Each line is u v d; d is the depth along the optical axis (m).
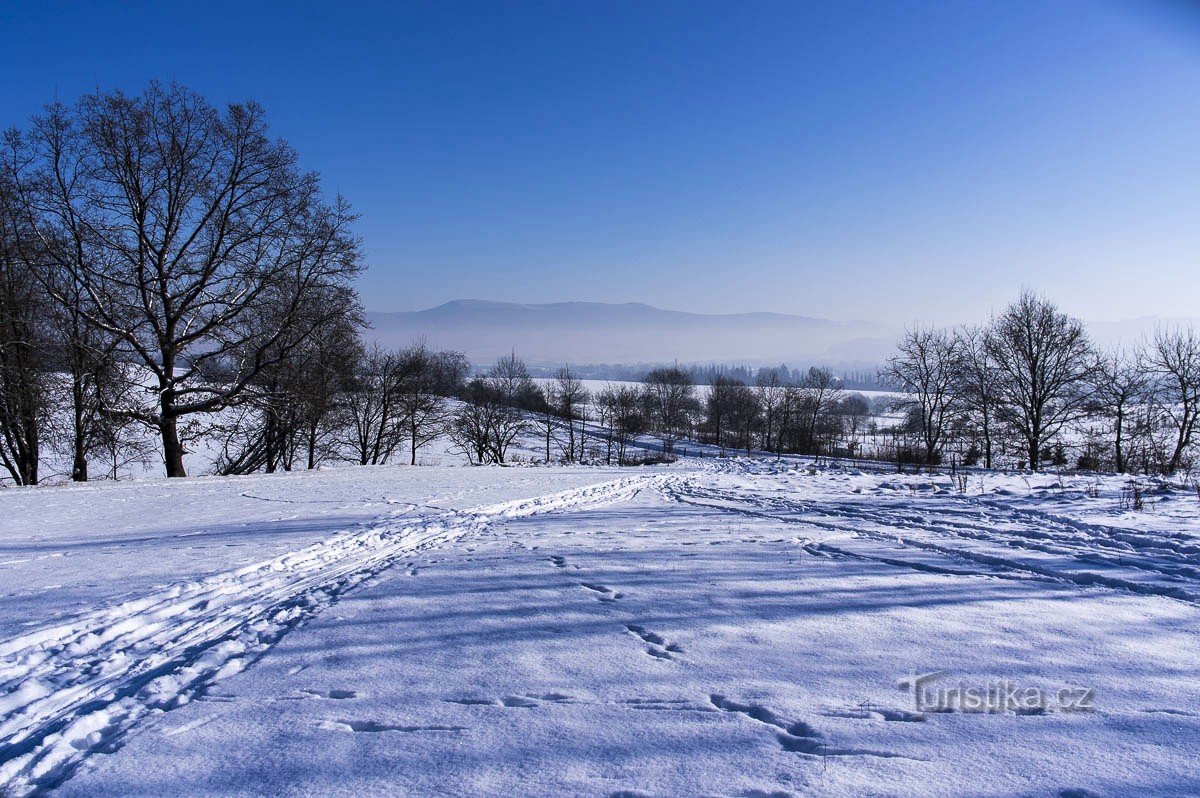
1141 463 28.84
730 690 3.65
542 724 3.27
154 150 20.80
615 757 2.94
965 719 3.28
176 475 22.36
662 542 8.54
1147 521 9.70
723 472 26.03
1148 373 30.98
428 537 9.54
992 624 4.80
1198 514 10.42
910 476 22.44
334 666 4.11
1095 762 2.87
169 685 3.95
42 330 20.08
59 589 6.13
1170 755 2.92
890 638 4.50
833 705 3.45
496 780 2.76
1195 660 4.07
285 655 4.32
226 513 11.85
